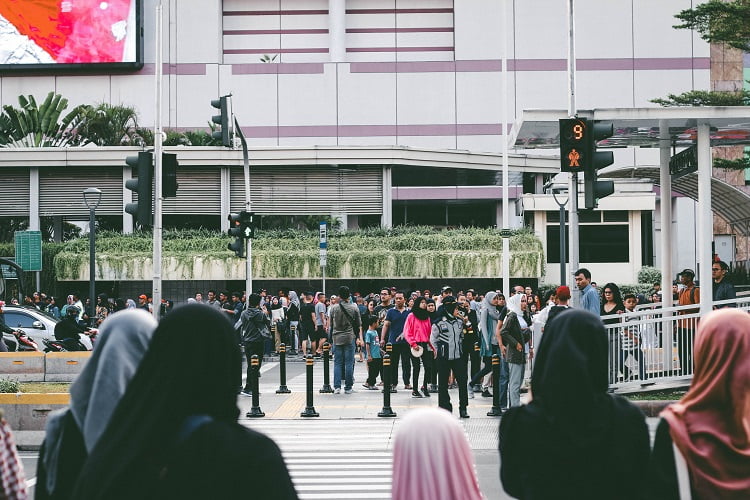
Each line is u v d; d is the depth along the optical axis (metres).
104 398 4.00
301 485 11.02
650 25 62.62
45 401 14.50
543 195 46.69
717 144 22.08
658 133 20.98
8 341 23.48
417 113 62.19
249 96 62.00
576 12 62.66
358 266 39.41
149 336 4.15
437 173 48.44
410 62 62.19
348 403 18.78
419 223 60.78
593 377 3.91
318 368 27.69
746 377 3.66
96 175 40.97
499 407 16.72
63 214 40.94
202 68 61.97
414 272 39.53
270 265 39.06
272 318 31.61
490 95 62.38
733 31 29.28
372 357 21.23
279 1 65.00
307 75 62.12
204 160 40.41
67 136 52.12
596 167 15.80
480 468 11.84
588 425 3.77
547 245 47.16
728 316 3.74
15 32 60.84
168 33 62.16
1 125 51.12
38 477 4.32
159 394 3.17
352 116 62.09
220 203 41.12
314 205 41.34
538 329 16.89
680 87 62.47
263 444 3.11
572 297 17.73
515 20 62.75
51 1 60.78
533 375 4.08
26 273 38.81
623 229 47.81
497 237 40.22
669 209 21.50
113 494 3.04
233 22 64.81
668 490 3.69
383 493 10.52
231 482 3.01
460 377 16.59
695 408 3.74
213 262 38.78
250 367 20.17
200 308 3.31
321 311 28.91
